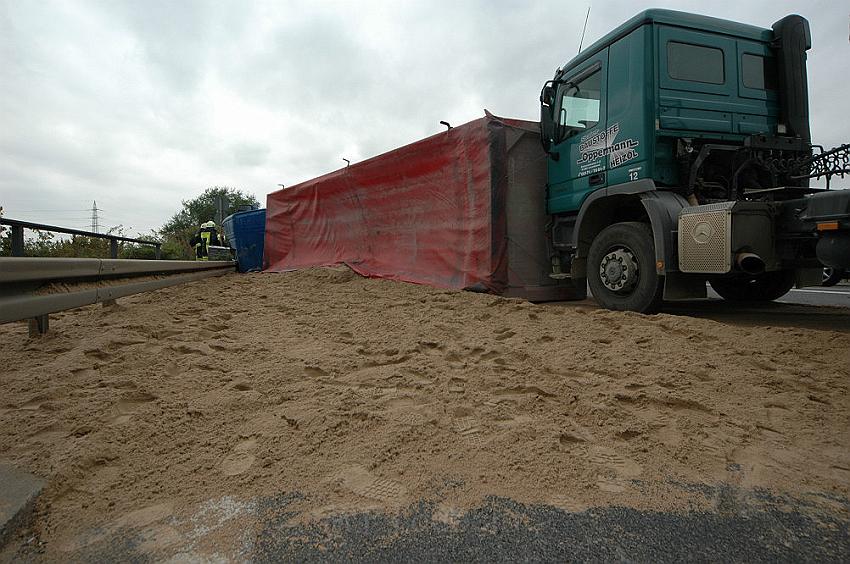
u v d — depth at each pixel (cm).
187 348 414
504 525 178
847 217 369
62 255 1065
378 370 354
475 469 214
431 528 177
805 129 571
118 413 280
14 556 164
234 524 179
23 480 201
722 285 737
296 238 1150
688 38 525
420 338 449
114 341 425
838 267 387
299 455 227
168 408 282
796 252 457
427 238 782
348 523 179
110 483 206
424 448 232
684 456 225
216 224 1531
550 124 654
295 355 399
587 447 234
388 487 202
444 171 745
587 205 591
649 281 514
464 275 702
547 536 172
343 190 986
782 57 566
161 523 180
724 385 306
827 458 224
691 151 510
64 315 571
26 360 391
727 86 541
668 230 490
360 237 948
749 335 404
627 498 194
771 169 524
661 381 316
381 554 163
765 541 169
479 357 386
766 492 198
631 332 432
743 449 232
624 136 536
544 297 696
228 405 285
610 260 561
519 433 245
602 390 304
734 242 442
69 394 308
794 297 844
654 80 507
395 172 844
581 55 607
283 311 616
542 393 302
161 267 705
